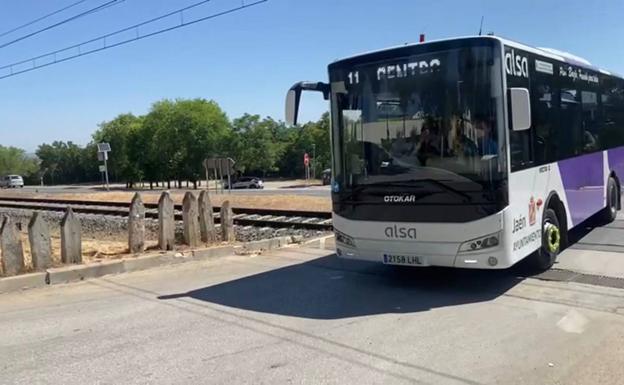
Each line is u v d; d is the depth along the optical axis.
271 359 5.13
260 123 73.25
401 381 4.55
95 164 107.19
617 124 12.63
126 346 5.59
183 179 74.06
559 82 8.88
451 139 6.87
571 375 4.56
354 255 7.73
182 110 72.12
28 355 5.40
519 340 5.42
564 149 8.99
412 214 7.11
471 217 6.75
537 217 7.74
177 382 4.67
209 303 7.22
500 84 6.70
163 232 10.51
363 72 7.53
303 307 6.90
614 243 10.02
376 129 7.41
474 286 7.62
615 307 6.35
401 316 6.39
